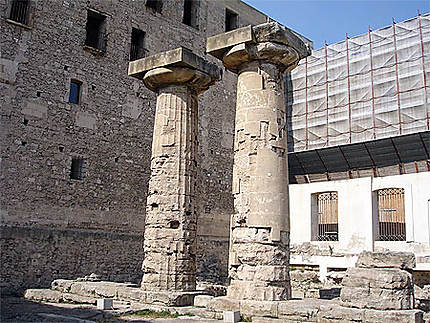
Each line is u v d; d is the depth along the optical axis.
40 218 22.08
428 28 32.97
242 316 11.96
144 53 28.30
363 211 24.95
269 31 13.33
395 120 33.50
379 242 24.14
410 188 23.67
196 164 16.33
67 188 23.33
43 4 23.69
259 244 12.55
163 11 29.84
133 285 17.23
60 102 23.72
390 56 34.47
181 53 15.43
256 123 13.24
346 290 11.57
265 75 13.56
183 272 15.11
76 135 24.12
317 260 26.02
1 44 21.91
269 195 12.79
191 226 15.61
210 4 33.16
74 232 22.97
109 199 25.06
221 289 17.20
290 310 11.46
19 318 12.18
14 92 22.03
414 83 32.97
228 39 13.75
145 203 26.80
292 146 39.06
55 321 11.80
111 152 25.59
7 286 20.25
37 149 22.47
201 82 16.31
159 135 16.05
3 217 20.88
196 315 12.90
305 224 27.22
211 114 32.31
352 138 35.47
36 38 23.19
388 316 10.51
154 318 12.69
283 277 12.55
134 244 25.55
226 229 31.92
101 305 13.84
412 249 23.05
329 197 27.72
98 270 23.64
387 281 11.12
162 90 16.44
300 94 39.28
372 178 25.11
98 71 25.66
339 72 37.19
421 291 17.50
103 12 26.33
